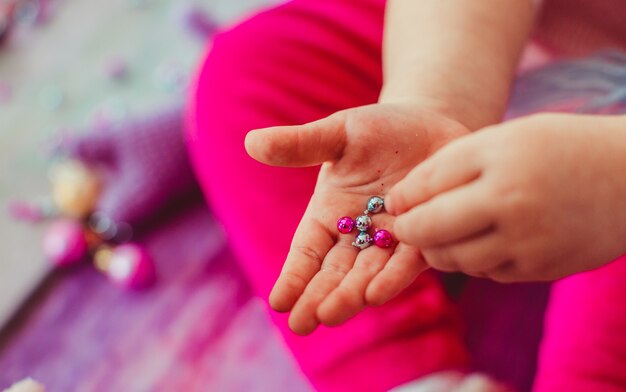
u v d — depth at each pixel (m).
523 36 0.50
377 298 0.39
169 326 0.72
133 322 0.73
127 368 0.71
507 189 0.37
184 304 0.73
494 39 0.49
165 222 0.78
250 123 0.55
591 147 0.37
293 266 0.40
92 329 0.73
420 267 0.40
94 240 0.77
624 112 0.51
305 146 0.39
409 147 0.41
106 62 0.90
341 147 0.41
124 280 0.73
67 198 0.78
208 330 0.71
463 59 0.47
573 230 0.38
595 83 0.53
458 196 0.37
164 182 0.75
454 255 0.39
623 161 0.38
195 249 0.76
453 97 0.46
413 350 0.48
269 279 0.52
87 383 0.71
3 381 0.71
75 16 0.95
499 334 0.57
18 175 0.84
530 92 0.54
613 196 0.38
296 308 0.39
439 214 0.37
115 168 0.79
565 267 0.39
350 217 0.41
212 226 0.77
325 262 0.41
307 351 0.51
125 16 0.93
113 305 0.74
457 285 0.59
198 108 0.57
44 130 0.86
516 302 0.58
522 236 0.37
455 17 0.48
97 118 0.86
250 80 0.57
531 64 0.56
